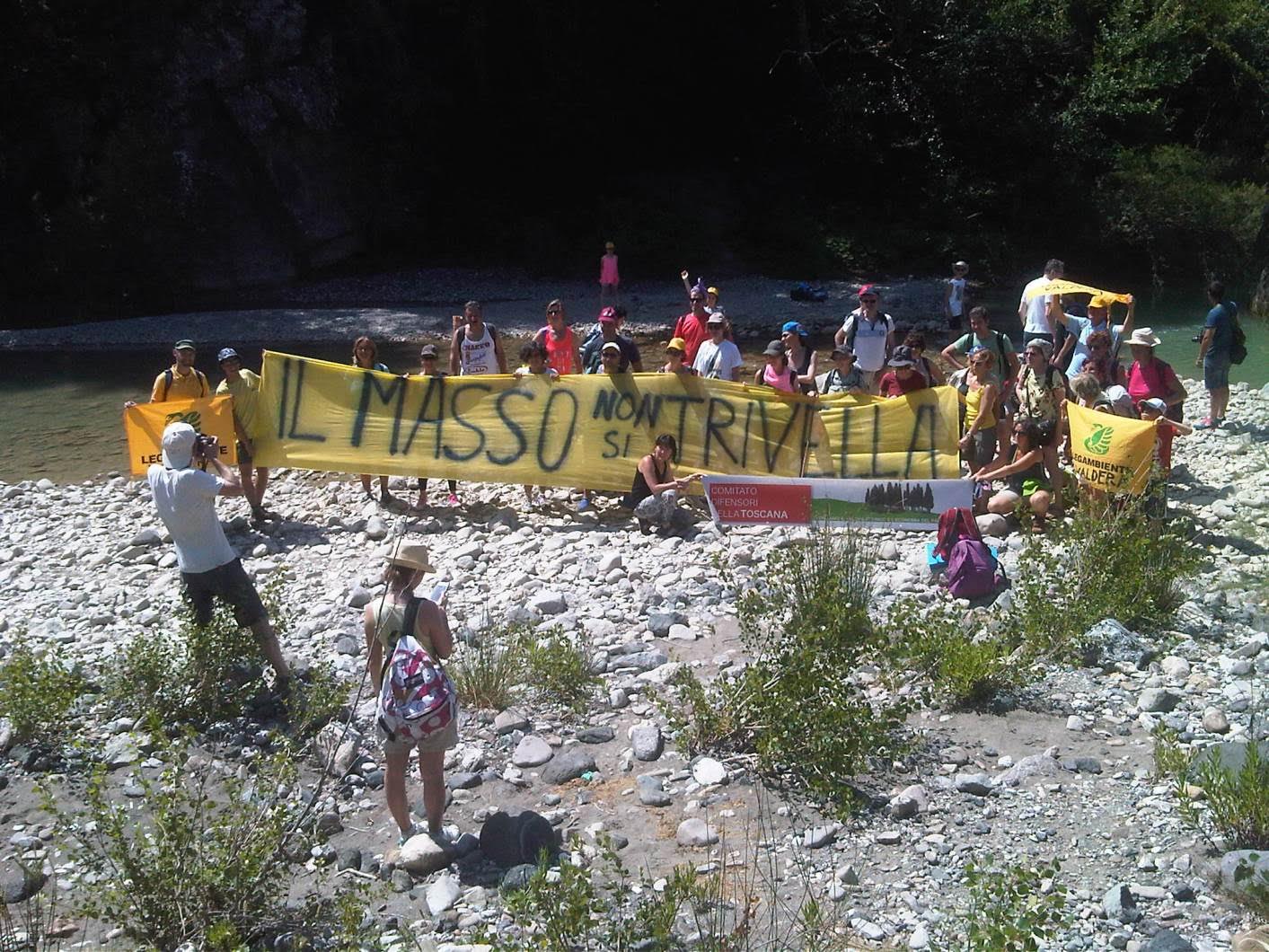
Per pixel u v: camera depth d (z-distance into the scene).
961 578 8.82
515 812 6.33
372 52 30.30
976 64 33.09
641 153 34.31
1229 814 5.69
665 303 26.45
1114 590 8.20
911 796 6.17
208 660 7.20
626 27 33.41
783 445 11.45
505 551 10.34
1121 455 9.72
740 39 34.41
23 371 20.36
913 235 30.84
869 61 34.59
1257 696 7.11
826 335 23.16
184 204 27.31
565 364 12.43
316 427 11.33
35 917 5.43
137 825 5.69
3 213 26.47
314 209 29.55
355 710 6.49
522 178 32.81
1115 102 32.44
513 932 5.21
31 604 9.59
